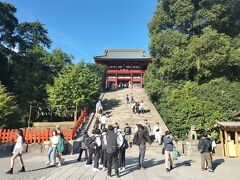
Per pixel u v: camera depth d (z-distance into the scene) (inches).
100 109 1320.1
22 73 1482.5
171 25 1515.7
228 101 1063.0
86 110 1280.8
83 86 1331.2
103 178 432.8
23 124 1312.7
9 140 914.1
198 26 1409.9
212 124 999.0
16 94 1427.2
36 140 850.8
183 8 1387.8
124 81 2716.5
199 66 1216.2
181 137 1039.6
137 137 511.8
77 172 484.4
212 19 1346.0
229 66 1263.5
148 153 809.5
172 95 1196.5
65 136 870.4
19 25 1831.9
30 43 1870.1
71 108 1375.5
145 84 1793.8
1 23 1609.3
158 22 1517.0
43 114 1523.1
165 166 544.1
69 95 1298.0
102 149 488.1
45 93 1440.7
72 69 1379.2
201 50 1223.5
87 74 1378.0
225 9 1358.3
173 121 1068.5
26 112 1389.0
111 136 446.9
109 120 1208.2
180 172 496.7
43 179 425.1
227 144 792.9
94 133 538.6
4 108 1127.6
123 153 507.2
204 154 522.9
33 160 641.6
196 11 1424.7
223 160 698.2
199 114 1032.8
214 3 1389.0
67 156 713.6
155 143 890.1
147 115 1285.7
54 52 1701.5
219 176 472.4
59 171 494.6
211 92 1119.0
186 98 1132.5
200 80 1286.9
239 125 783.7
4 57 1566.2
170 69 1311.5
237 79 1262.3
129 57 2726.4
